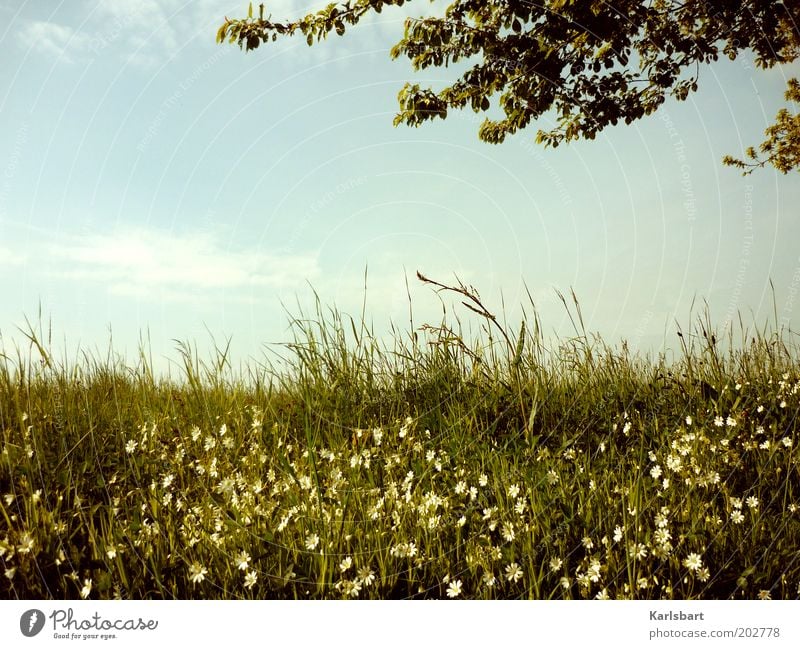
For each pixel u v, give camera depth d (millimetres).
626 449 3375
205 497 2975
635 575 2260
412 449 3527
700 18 6645
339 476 3016
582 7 6457
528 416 3830
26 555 2396
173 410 4117
